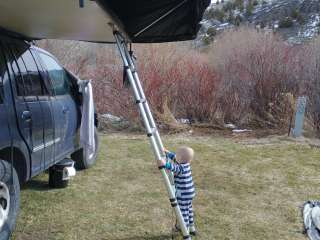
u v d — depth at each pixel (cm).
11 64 364
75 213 415
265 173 580
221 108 988
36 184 500
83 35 464
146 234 371
